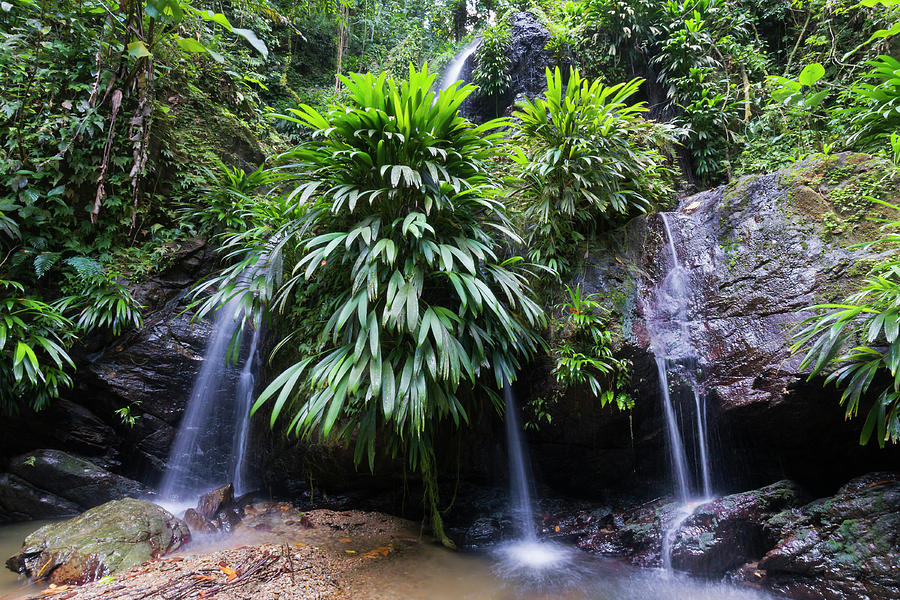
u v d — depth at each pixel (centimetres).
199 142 501
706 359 285
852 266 249
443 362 238
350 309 248
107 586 235
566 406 311
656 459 315
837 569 215
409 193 277
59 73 417
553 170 333
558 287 337
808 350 243
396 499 365
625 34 560
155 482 414
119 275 413
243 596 222
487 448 356
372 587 245
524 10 758
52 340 373
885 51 435
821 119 441
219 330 448
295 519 349
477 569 274
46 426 391
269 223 405
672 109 540
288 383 262
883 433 201
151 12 374
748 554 254
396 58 932
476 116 708
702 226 324
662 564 269
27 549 274
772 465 284
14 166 375
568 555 295
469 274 284
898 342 190
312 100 807
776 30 596
